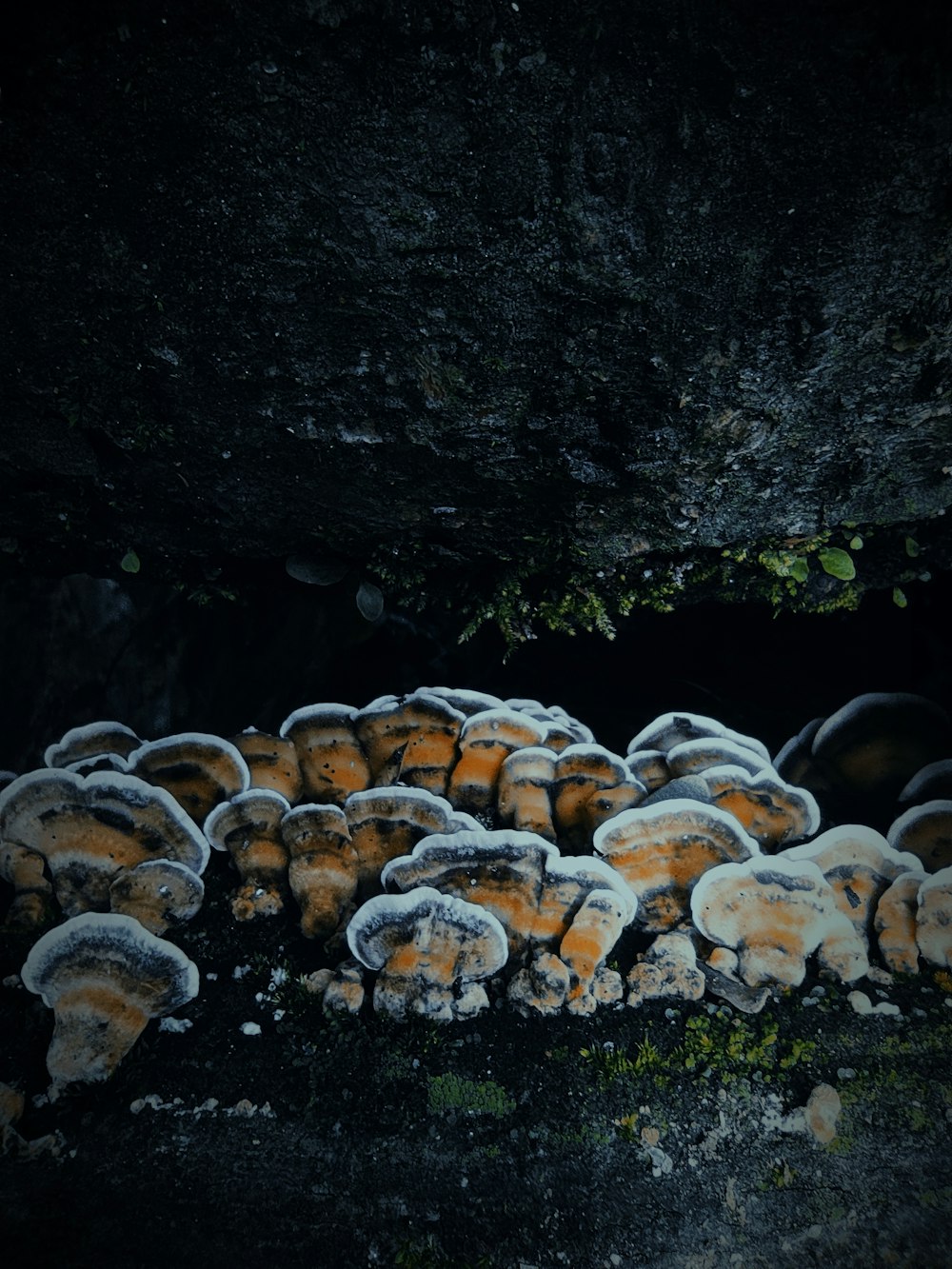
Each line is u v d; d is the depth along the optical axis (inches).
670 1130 119.3
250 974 136.6
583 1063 125.6
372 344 110.7
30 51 84.0
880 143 89.8
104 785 139.4
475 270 102.2
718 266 100.7
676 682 238.4
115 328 110.9
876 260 99.7
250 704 222.8
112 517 147.3
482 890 136.2
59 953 122.0
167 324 109.6
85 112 89.4
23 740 177.5
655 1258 109.3
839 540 143.6
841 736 170.9
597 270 101.0
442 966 128.8
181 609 205.8
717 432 119.3
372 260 101.3
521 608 160.9
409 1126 119.0
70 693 186.7
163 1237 108.3
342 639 225.1
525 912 135.8
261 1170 114.6
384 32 83.7
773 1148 118.0
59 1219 108.7
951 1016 131.2
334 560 156.0
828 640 221.8
